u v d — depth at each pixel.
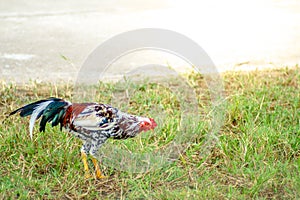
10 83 9.22
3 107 8.30
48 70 10.28
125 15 14.20
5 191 6.05
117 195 6.18
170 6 15.12
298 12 14.55
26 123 7.60
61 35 12.51
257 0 15.73
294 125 7.69
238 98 8.31
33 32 12.71
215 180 6.45
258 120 7.87
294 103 8.36
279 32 12.84
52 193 6.15
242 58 11.08
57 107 6.33
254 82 9.23
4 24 13.26
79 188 6.25
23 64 10.59
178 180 6.46
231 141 7.21
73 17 14.02
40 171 6.61
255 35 12.62
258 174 6.42
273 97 8.70
